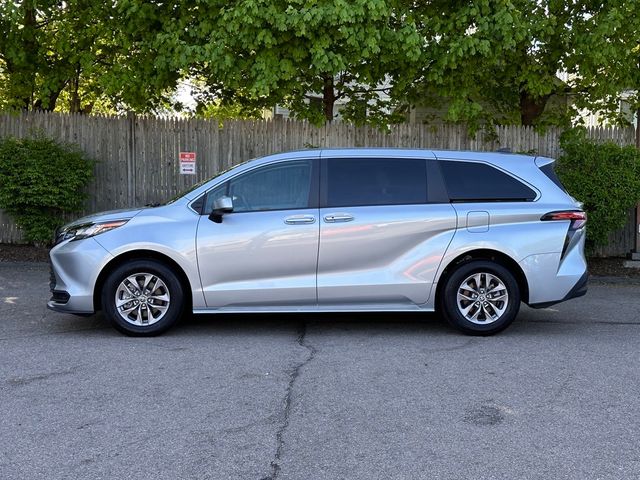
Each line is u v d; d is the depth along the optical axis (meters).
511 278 7.04
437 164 7.19
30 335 7.05
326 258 6.91
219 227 6.87
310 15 9.51
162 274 6.86
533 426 4.68
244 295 6.89
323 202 7.01
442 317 7.88
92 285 6.81
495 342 6.95
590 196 10.97
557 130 12.53
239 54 10.62
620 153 11.23
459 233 6.99
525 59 11.87
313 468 4.03
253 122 12.45
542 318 8.24
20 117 12.38
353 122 13.58
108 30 11.22
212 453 4.22
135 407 4.98
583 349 6.70
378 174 7.14
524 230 7.03
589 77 11.37
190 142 12.49
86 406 4.99
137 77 11.32
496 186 7.17
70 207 11.75
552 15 11.39
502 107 14.13
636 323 7.98
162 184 12.57
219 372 5.83
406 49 10.20
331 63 10.12
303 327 7.57
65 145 12.11
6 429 4.56
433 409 4.98
